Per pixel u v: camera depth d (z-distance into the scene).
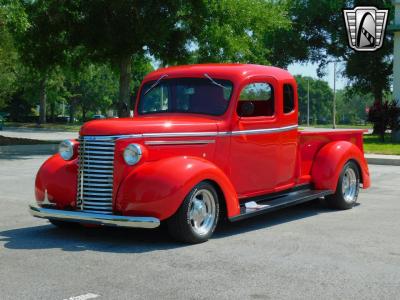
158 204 6.50
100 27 22.97
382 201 10.52
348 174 9.68
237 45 25.19
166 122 7.04
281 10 27.67
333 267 5.83
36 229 7.71
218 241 7.02
